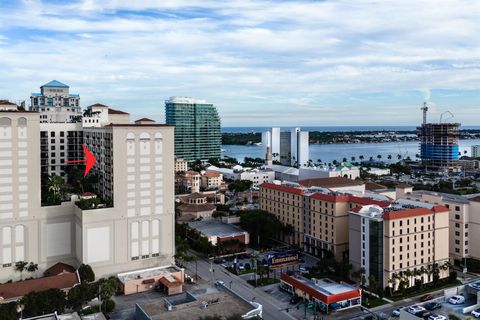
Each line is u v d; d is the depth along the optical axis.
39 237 142.25
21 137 138.12
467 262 157.12
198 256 177.25
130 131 146.62
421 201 164.00
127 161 146.62
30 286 125.31
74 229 148.25
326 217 170.62
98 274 142.75
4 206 136.62
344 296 123.75
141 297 134.00
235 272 156.62
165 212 153.75
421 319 91.19
